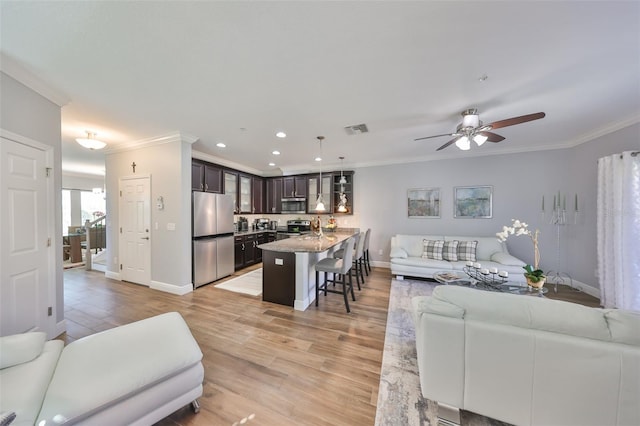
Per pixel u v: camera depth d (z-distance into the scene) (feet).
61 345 4.56
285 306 10.14
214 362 6.37
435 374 4.42
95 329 8.19
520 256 13.89
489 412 4.16
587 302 10.48
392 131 10.85
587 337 3.67
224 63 5.96
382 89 7.22
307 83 6.89
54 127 7.48
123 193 13.23
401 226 16.76
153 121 9.71
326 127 10.38
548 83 6.88
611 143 10.28
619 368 3.48
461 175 15.26
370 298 11.07
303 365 6.25
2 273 5.94
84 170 22.49
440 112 8.82
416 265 13.33
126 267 13.33
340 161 17.25
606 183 9.68
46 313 7.23
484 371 4.12
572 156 12.57
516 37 5.06
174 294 11.56
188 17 4.50
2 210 5.95
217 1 4.17
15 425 2.92
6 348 3.89
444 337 4.33
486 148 14.03
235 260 15.85
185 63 5.95
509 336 3.96
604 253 9.90
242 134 11.32
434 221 15.90
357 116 9.21
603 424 3.58
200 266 12.69
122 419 3.73
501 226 14.33
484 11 4.40
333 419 4.63
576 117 9.35
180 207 11.55
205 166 14.75
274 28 4.80
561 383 3.74
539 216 13.47
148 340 4.80
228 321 8.75
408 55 5.67
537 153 13.50
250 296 11.35
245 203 19.06
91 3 4.18
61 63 5.92
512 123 7.53
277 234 19.35
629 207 8.83
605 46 5.29
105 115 9.08
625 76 6.50
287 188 20.15
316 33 4.95
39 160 6.99
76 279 13.89
